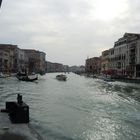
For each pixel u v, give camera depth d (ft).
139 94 136.67
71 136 51.13
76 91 151.33
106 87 191.62
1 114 48.44
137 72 311.06
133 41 328.29
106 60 471.62
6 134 36.55
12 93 126.41
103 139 49.98
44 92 139.03
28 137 35.86
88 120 65.51
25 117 43.11
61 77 317.83
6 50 422.82
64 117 68.49
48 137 49.49
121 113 76.02
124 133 54.13
